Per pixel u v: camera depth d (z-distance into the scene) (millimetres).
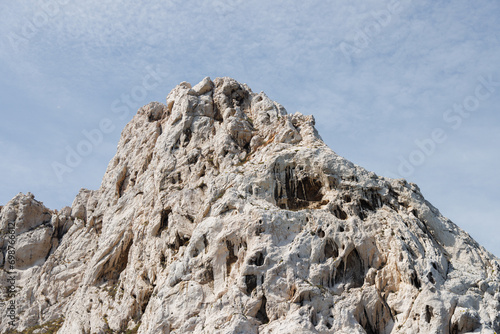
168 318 57406
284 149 69625
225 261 59719
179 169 73562
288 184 66188
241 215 61531
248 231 60094
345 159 66938
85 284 74812
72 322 71188
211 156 73500
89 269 76000
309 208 64688
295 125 75688
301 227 61281
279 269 57375
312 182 66250
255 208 61719
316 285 57062
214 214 62844
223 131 75250
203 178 70375
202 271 59562
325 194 65250
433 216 64500
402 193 65625
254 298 56094
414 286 56719
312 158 66688
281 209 62906
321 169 65875
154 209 71625
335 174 65500
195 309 57156
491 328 53562
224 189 65625
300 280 56875
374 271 58719
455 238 63281
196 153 73750
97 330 66688
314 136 71688
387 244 59875
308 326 53344
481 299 56281
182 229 66875
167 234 68875
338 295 57281
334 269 58656
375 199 64125
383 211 63000
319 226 61188
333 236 60406
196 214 67625
